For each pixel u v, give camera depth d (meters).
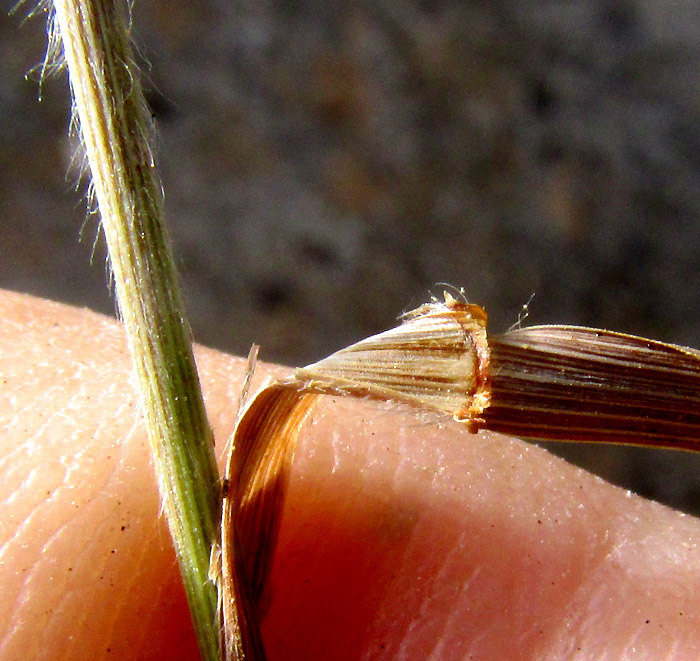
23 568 0.05
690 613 0.05
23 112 0.15
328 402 0.06
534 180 0.17
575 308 0.16
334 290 0.15
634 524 0.06
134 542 0.05
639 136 0.18
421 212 0.16
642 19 0.20
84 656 0.05
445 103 0.17
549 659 0.05
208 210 0.15
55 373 0.06
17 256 0.14
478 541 0.06
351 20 0.17
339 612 0.05
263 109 0.16
